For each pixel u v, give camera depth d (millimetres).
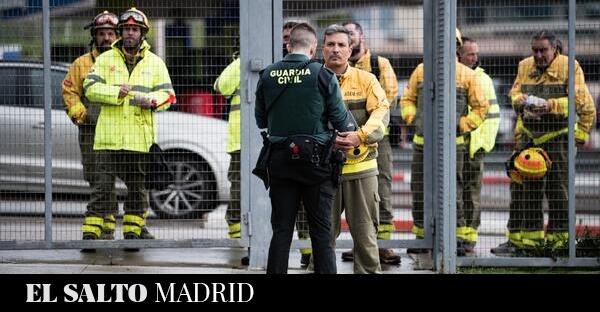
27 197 17781
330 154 14531
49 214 17391
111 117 17984
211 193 18531
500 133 20078
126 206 18109
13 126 17875
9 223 17750
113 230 18125
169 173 18297
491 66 19234
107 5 17969
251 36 17312
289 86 14562
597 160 19594
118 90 17734
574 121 17688
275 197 14703
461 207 18750
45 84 17297
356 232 15805
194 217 18641
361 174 15719
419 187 18125
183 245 17500
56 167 18125
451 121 17250
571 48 17672
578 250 18172
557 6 18797
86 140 18109
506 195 21828
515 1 18766
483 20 19266
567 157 18453
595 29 18734
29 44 17844
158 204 18719
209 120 18172
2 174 17844
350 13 17859
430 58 17609
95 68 17844
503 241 20797
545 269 18016
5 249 17312
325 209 14648
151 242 17500
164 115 18172
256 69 17312
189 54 17875
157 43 17891
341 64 15797
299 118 14531
